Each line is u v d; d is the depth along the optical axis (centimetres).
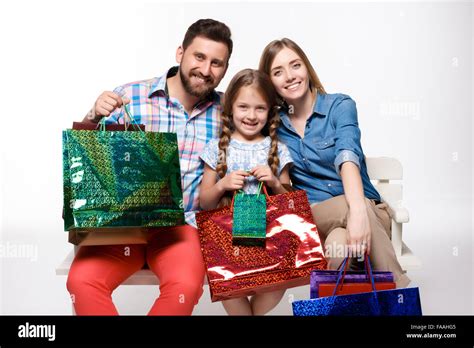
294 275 196
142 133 193
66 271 198
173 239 199
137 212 188
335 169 215
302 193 203
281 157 216
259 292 197
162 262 193
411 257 209
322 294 185
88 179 187
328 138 217
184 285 184
